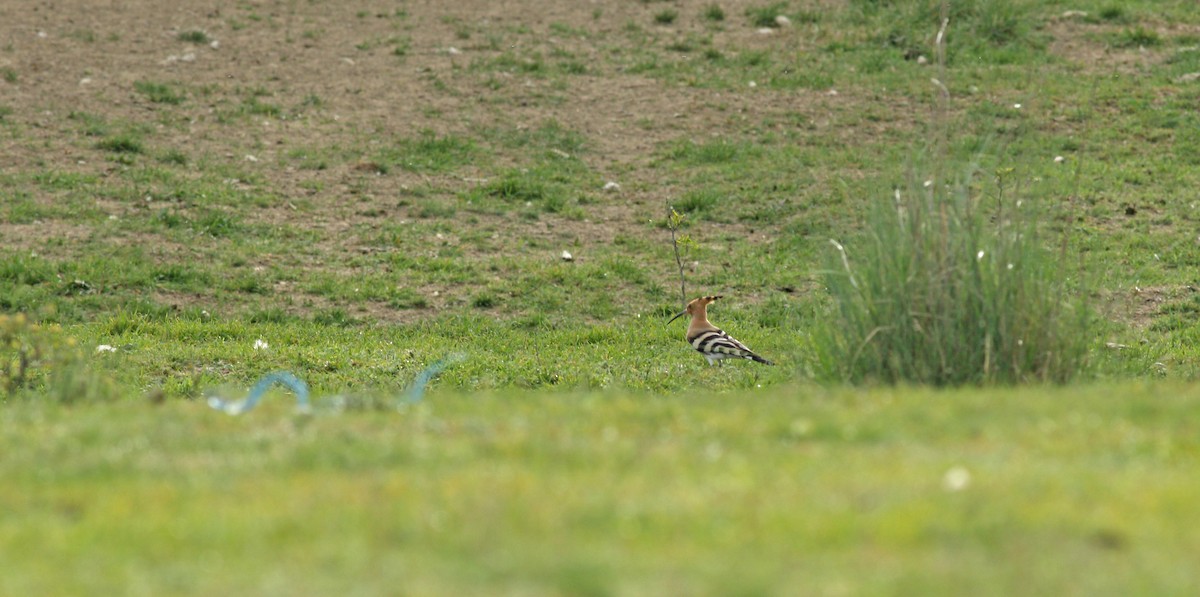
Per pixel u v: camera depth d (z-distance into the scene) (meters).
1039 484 14.48
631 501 13.98
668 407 19.36
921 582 11.79
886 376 24.12
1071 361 24.23
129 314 36.03
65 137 47.31
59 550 13.10
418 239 42.28
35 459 16.55
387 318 37.09
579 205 45.06
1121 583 11.85
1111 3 60.12
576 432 17.62
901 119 50.38
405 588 11.81
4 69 51.84
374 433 17.67
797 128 50.03
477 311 37.81
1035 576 11.98
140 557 12.84
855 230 28.38
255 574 12.27
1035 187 29.94
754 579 11.85
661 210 44.72
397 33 58.00
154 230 41.47
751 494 14.20
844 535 12.91
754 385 30.17
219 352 32.53
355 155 47.66
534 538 13.04
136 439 17.47
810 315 30.88
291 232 42.25
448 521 13.48
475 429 17.86
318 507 14.07
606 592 11.61
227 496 14.70
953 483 14.48
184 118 49.50
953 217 24.72
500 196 45.53
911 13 59.03
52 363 26.70
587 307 38.12
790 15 59.69
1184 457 16.19
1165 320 36.16
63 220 41.69
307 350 33.31
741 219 44.06
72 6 59.22
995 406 19.00
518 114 51.22
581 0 62.22
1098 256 39.88
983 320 23.92
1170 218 43.22
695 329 32.94
